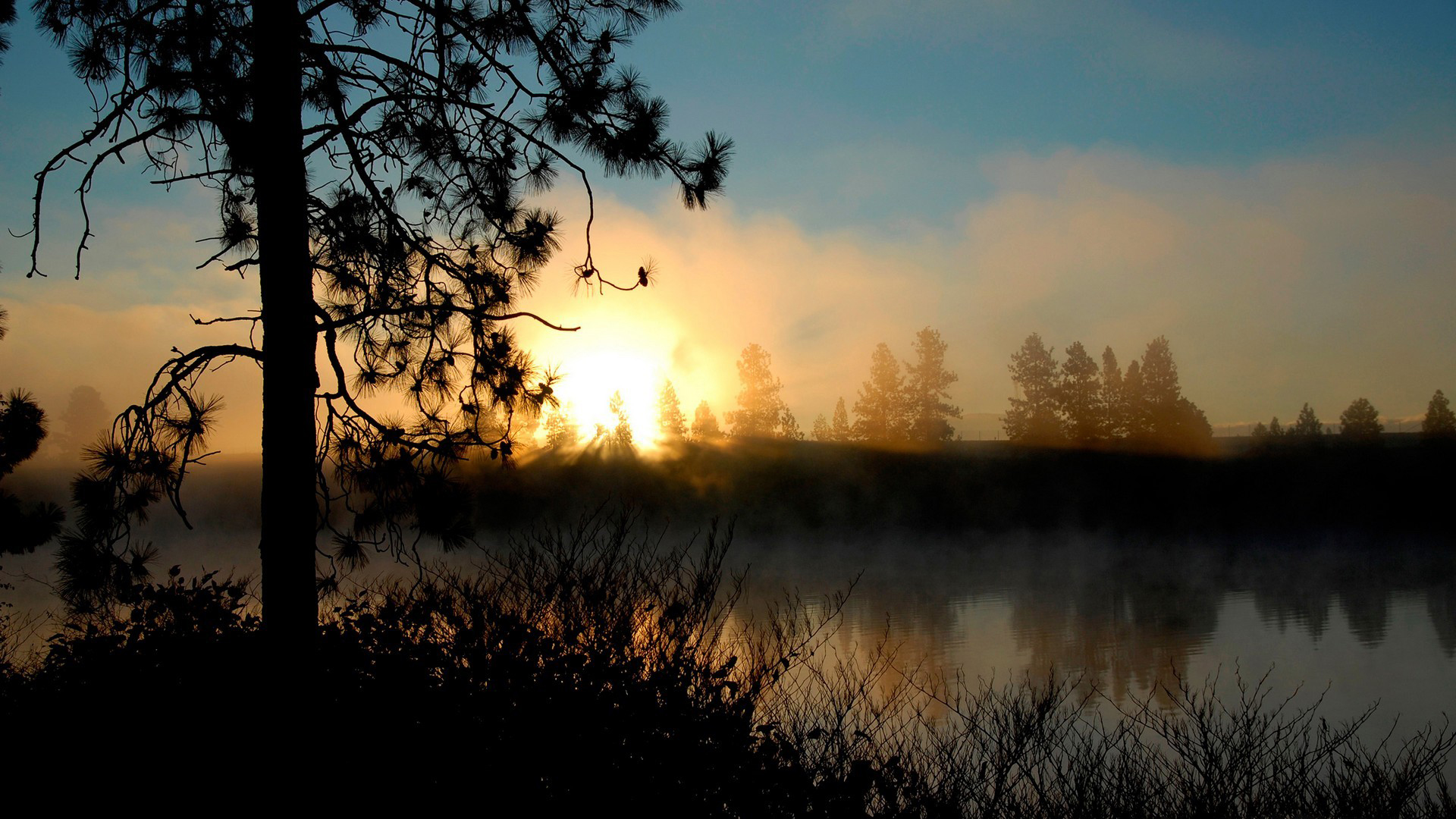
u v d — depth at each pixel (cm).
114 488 604
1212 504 6247
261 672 484
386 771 421
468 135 739
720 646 579
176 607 569
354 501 667
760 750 440
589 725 417
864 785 430
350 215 742
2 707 477
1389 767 607
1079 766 544
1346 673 1535
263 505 578
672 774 414
